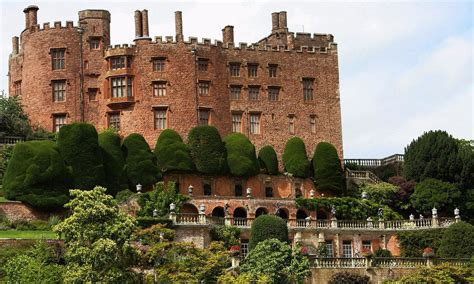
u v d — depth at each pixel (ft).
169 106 386.11
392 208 385.50
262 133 397.60
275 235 302.45
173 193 340.59
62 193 333.42
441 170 379.76
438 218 341.82
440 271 284.61
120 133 385.09
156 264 274.98
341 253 336.29
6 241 280.51
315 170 386.73
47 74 389.60
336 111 408.67
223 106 394.11
